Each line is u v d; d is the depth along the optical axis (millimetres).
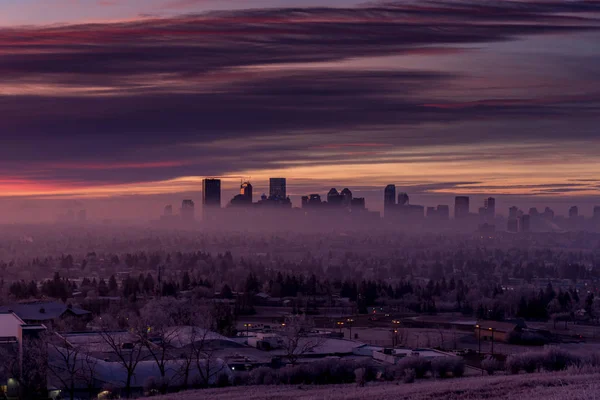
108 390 105375
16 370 102250
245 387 98688
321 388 94250
